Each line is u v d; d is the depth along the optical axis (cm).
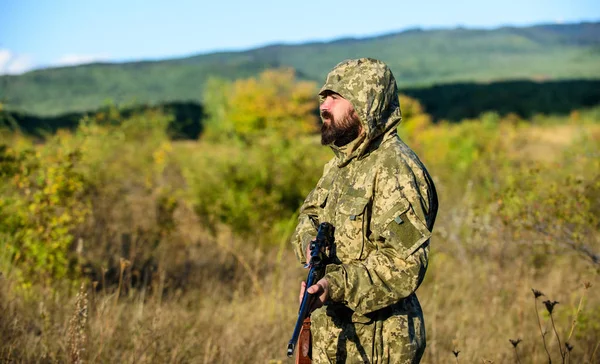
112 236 816
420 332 308
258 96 3409
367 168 304
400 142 306
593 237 609
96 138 992
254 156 1009
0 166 651
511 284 667
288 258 837
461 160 1482
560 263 729
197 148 1138
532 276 690
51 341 475
